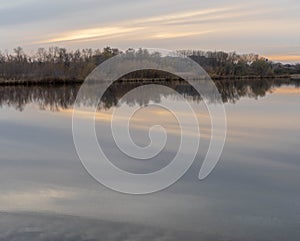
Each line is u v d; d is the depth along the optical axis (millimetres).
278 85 61062
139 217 8312
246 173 11742
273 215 8406
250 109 27812
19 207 8914
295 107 29047
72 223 7953
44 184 10867
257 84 61125
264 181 11023
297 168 12242
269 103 32031
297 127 20047
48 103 37312
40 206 8977
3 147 16625
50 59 69812
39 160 13938
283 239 7277
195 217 8328
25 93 51281
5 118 27281
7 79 66750
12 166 13086
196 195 9789
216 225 7922
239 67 73312
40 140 18250
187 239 7270
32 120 25688
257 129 19484
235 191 9992
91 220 8094
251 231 7648
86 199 9469
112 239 7215
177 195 9680
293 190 10180
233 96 37906
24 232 7488
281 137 17406
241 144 15742
